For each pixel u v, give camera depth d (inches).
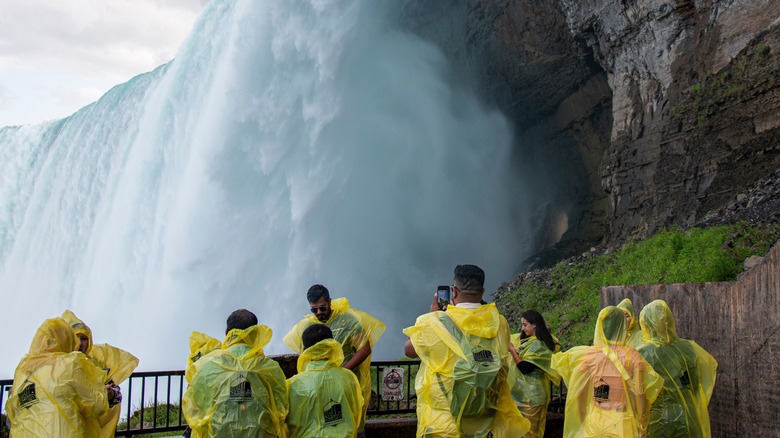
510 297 784.9
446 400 181.2
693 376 221.1
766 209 546.0
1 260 1558.8
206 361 186.4
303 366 197.3
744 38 698.8
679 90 800.3
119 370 215.8
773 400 231.3
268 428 183.2
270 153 1248.2
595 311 565.9
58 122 1679.4
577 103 1197.1
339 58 1322.6
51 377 171.8
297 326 231.9
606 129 1153.4
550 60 1172.5
